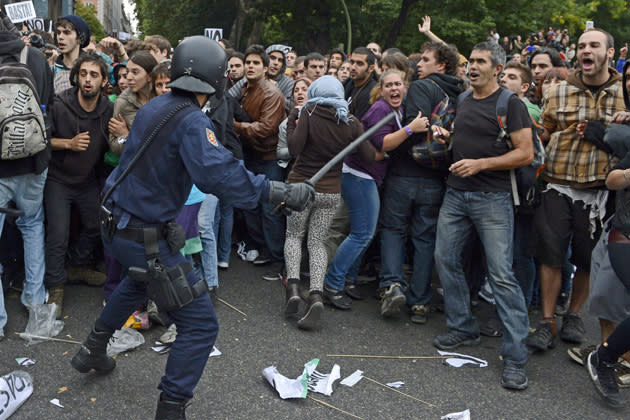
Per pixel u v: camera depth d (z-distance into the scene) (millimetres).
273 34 25188
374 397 3195
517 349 3424
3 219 3666
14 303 4062
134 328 3699
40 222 3896
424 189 4156
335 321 4207
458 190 3721
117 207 2578
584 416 3139
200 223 4219
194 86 2521
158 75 3939
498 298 3523
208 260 4301
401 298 4078
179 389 2584
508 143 3516
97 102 4133
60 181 4078
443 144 3873
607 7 30625
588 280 4078
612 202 3857
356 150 4035
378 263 5352
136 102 4086
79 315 3955
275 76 6023
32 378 3098
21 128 3379
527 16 21938
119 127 4051
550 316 3979
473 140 3598
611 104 3705
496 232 3559
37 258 3871
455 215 3762
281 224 5059
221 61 2604
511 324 3457
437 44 4199
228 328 3920
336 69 6988
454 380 3447
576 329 4086
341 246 4371
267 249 5332
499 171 3594
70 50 4793
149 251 2520
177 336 2643
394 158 4270
